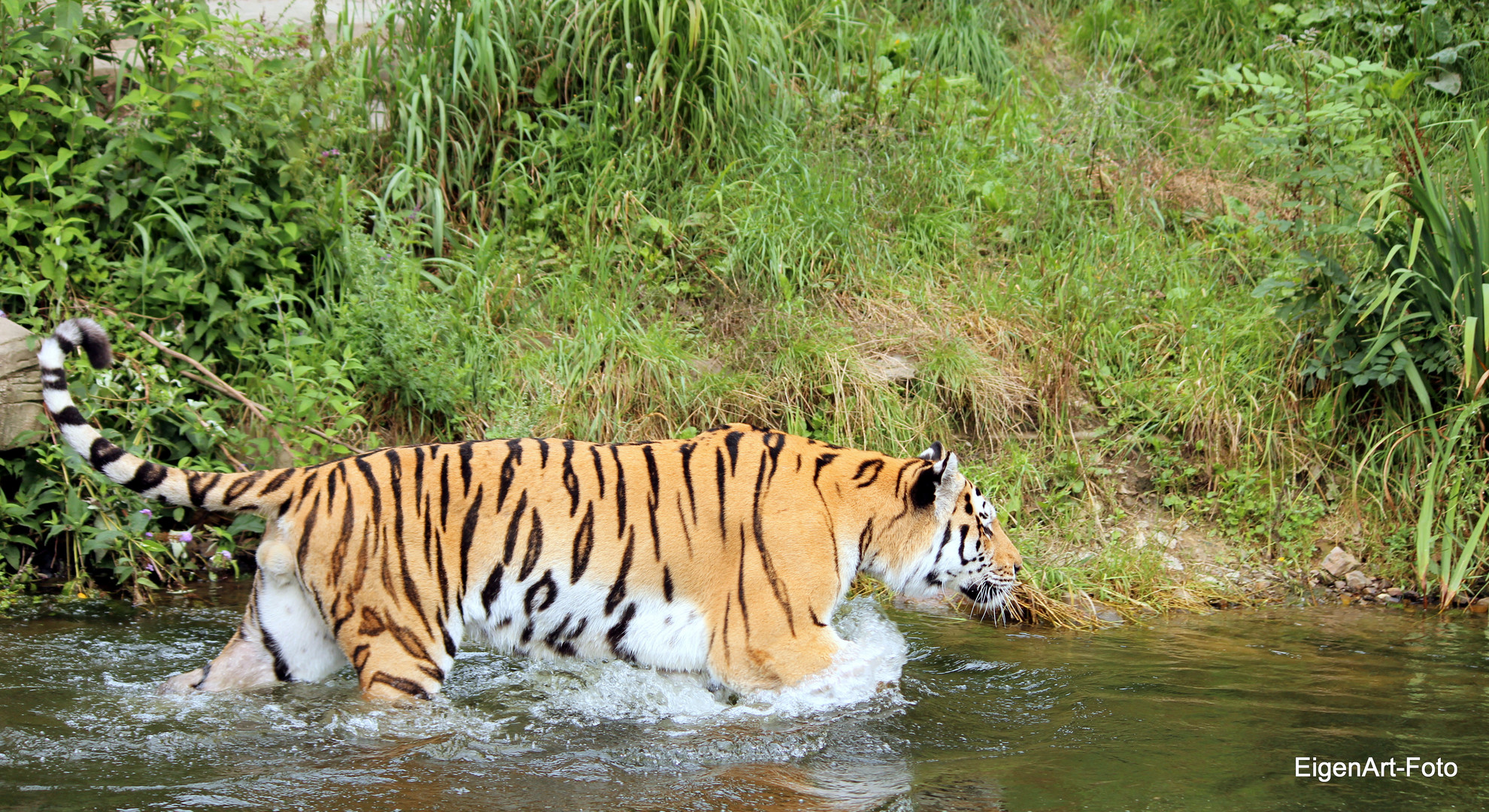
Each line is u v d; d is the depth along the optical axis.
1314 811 4.61
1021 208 11.68
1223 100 13.75
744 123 11.46
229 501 5.52
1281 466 9.38
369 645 5.46
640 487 5.82
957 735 5.54
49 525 7.74
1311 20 13.93
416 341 8.89
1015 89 13.41
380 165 10.86
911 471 6.39
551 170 10.80
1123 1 15.49
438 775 4.87
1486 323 8.48
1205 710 5.96
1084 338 10.07
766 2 12.50
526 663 6.54
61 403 5.47
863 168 11.76
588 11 11.18
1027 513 9.15
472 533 5.58
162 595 7.79
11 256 8.83
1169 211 12.13
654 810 4.57
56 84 9.27
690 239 10.88
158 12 9.25
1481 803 4.69
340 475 5.57
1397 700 6.14
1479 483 8.77
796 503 5.99
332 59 9.95
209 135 9.27
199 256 8.79
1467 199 11.08
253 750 5.07
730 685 5.85
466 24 10.95
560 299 10.09
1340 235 10.51
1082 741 5.46
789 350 9.60
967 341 10.09
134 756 4.95
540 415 9.02
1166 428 9.69
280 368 8.86
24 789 4.55
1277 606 8.40
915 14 14.67
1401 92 12.23
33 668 6.11
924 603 8.30
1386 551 8.89
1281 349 9.99
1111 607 8.18
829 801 4.70
